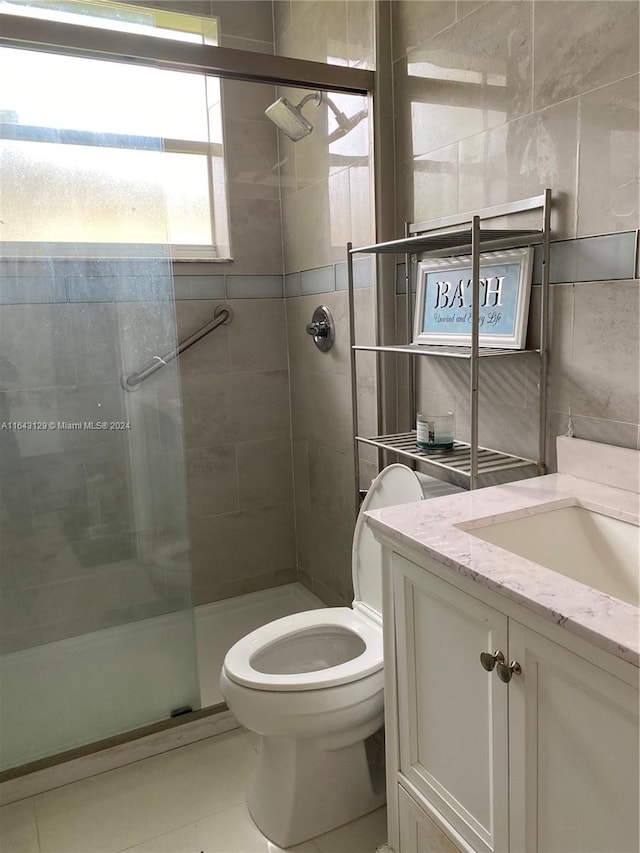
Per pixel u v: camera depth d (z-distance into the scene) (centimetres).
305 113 231
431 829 129
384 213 202
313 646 179
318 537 267
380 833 158
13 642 187
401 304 205
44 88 182
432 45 178
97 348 197
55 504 193
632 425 134
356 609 184
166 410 204
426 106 183
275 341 270
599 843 92
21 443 189
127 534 198
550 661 94
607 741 88
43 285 189
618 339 135
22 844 159
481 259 167
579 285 142
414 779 133
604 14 129
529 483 145
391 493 179
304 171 241
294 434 277
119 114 192
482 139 164
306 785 156
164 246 203
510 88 153
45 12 197
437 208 184
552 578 100
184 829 162
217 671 228
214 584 272
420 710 129
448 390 188
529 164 151
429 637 123
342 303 228
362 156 205
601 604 91
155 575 200
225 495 269
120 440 200
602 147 133
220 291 255
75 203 190
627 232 130
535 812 103
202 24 239
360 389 224
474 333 144
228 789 176
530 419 159
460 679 116
